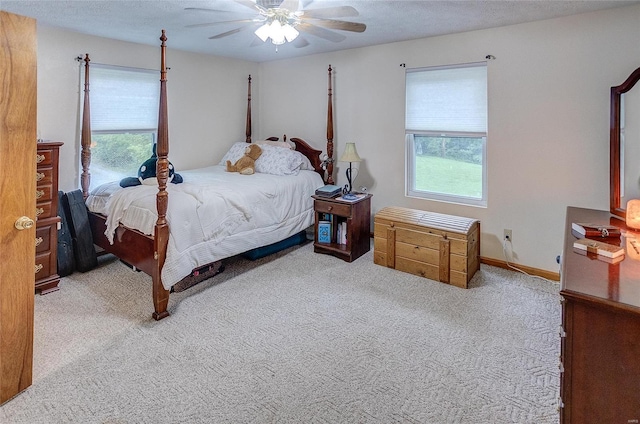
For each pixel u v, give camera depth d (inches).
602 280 54.1
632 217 78.2
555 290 123.1
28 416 69.8
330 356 89.1
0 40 66.7
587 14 116.0
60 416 70.0
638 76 89.7
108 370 83.4
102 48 148.3
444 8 112.0
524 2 107.0
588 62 117.4
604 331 48.9
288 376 82.0
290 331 100.0
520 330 99.4
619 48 112.1
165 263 107.0
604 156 117.8
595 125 118.3
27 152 72.7
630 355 47.6
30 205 74.2
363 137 174.4
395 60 159.8
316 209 159.3
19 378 75.3
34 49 72.2
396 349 91.7
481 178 147.5
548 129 126.7
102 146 153.3
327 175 179.9
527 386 78.1
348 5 107.5
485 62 137.3
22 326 75.0
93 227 142.6
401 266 140.8
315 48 170.7
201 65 183.6
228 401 74.3
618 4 108.5
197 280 129.4
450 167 154.9
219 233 125.3
